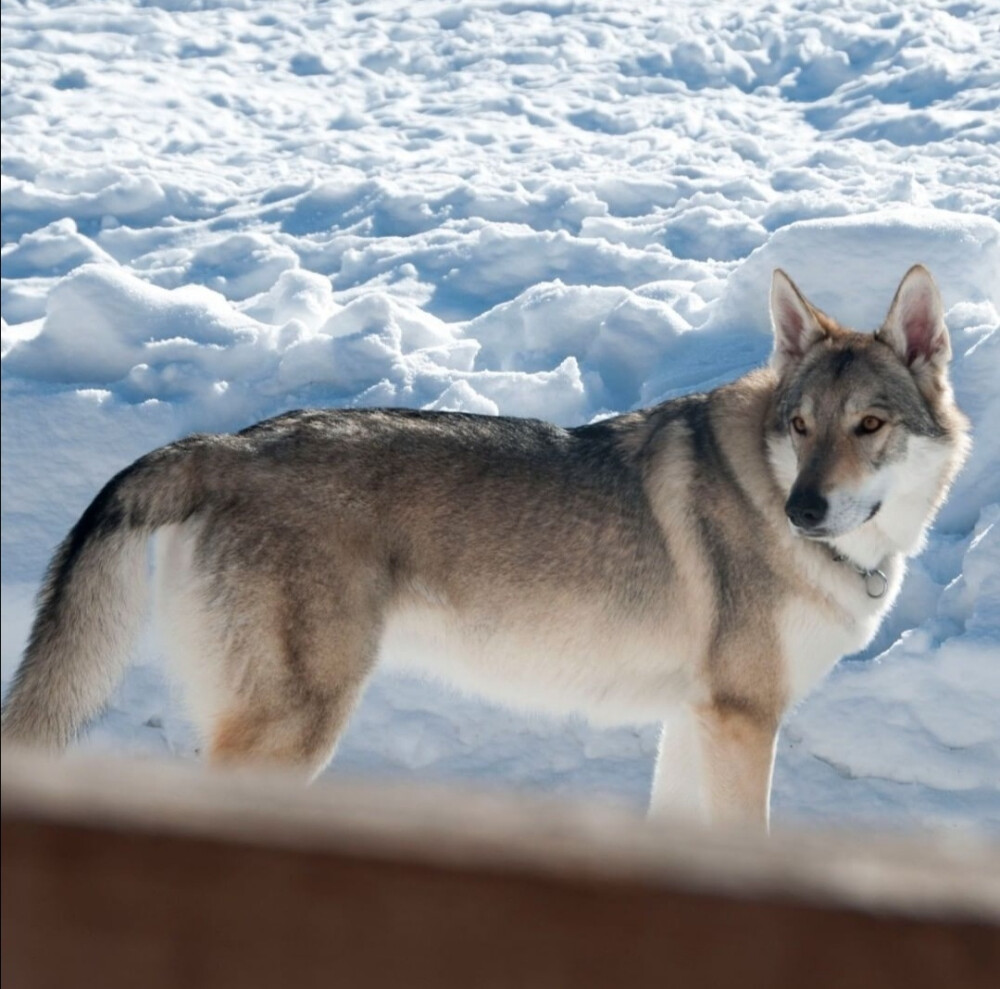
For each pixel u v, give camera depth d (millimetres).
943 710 11969
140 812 897
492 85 31891
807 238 17125
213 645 9617
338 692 9688
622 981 895
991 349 15086
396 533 9828
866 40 32062
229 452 9758
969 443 10812
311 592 9562
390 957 897
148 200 24688
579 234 22531
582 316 18156
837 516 9641
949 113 26844
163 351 17500
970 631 12297
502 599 10055
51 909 897
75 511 15484
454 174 25781
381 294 18500
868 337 10211
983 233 16984
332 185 24469
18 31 35281
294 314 18984
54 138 28203
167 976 892
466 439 10102
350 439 9867
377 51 34188
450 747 12492
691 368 16688
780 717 10367
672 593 10242
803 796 11938
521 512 10016
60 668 9336
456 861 897
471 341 18078
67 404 16250
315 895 897
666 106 29984
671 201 23406
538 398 16609
